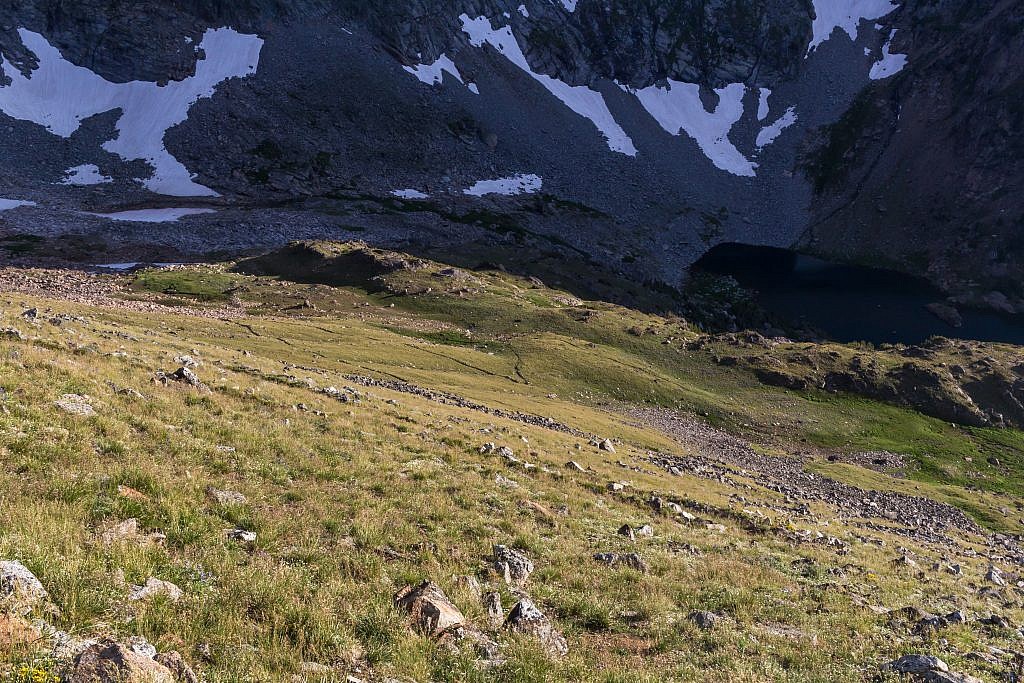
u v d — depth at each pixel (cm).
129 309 8350
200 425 2053
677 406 8000
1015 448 8006
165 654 790
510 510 2034
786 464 6391
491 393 6322
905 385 9194
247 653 869
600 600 1393
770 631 1378
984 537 4747
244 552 1243
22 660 690
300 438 2312
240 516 1416
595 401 7569
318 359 6250
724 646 1244
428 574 1331
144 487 1417
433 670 948
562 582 1498
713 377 9225
